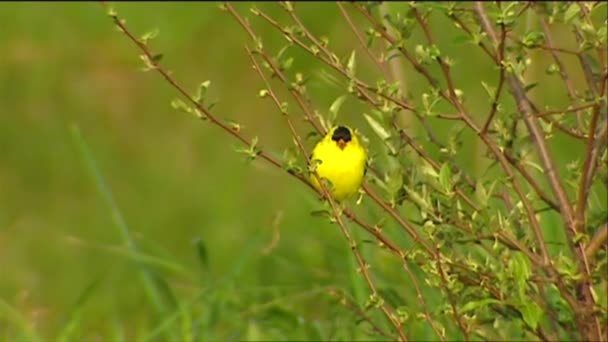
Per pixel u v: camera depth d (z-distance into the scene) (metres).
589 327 9.31
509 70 8.84
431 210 9.00
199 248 11.58
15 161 17.77
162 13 20.30
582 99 9.65
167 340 11.29
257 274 12.63
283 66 9.20
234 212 15.89
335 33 18.97
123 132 18.42
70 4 20.66
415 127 12.41
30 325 11.55
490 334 10.36
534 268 9.46
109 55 19.97
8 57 20.06
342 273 11.85
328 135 9.42
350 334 10.79
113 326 12.16
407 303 10.92
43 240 15.33
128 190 16.91
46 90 19.41
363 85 9.16
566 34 17.31
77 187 17.08
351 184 9.41
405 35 9.36
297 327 11.08
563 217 9.40
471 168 13.59
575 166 9.64
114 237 15.43
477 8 9.71
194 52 19.84
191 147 17.94
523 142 9.61
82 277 14.27
